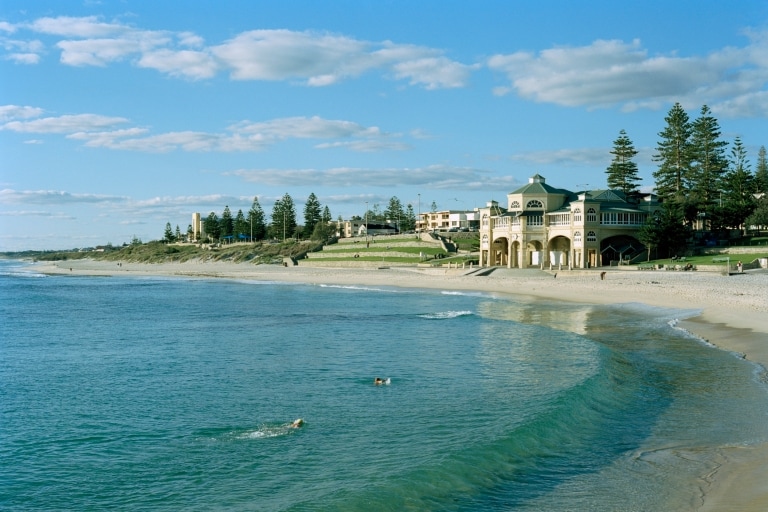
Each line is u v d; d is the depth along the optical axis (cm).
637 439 2148
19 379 3419
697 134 12638
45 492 1891
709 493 1638
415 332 5059
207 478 1959
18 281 14738
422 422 2445
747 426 2234
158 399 2941
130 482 1950
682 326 4759
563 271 10100
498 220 12706
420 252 15562
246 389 3109
